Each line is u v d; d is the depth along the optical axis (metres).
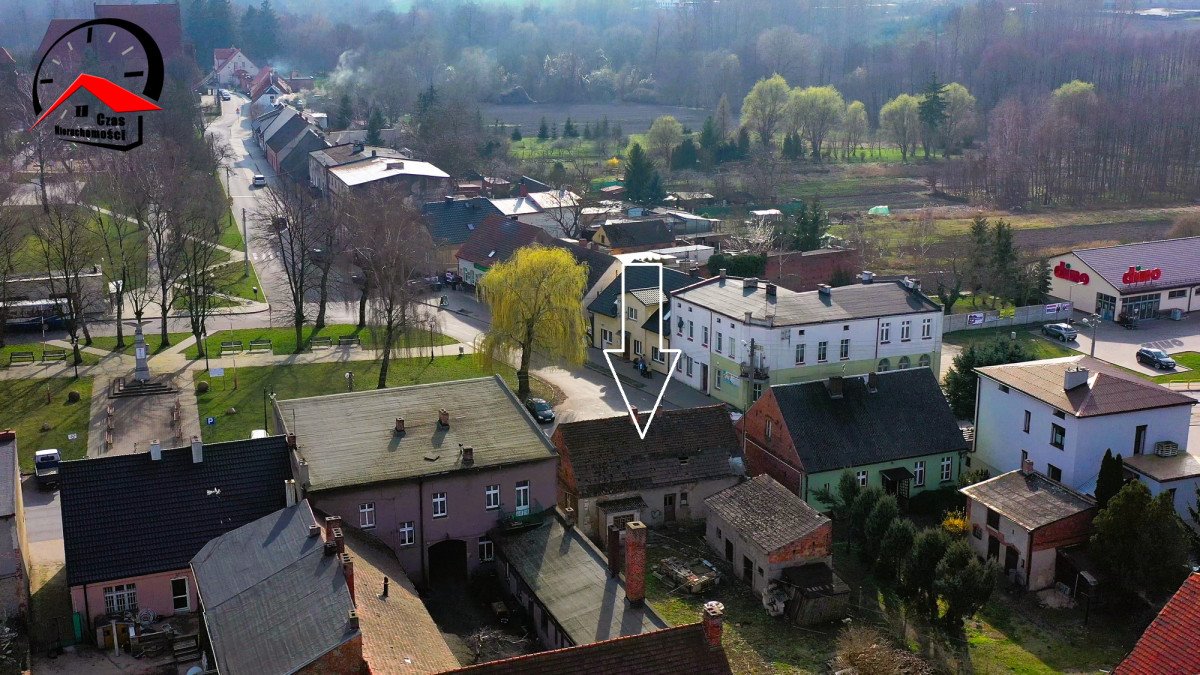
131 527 57.00
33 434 83.12
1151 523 59.88
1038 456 74.25
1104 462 65.75
